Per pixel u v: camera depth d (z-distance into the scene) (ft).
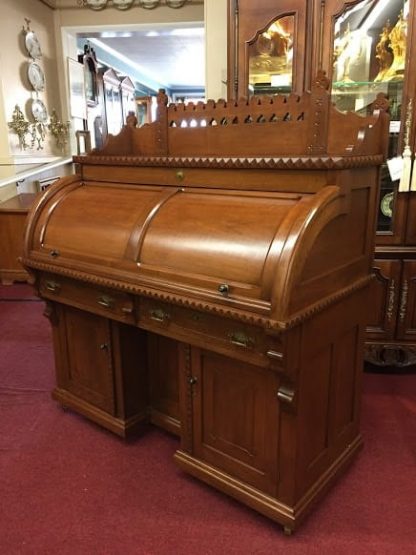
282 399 4.42
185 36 23.00
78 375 6.84
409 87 7.16
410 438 6.52
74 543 4.77
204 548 4.69
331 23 7.48
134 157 5.87
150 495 5.44
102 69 24.26
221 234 4.56
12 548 4.72
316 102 4.99
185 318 4.90
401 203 7.63
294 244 3.95
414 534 4.83
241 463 5.08
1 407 7.41
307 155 5.18
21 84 16.43
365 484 5.58
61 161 18.76
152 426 6.83
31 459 6.11
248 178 4.85
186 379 5.33
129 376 6.30
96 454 6.21
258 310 4.03
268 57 8.02
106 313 5.78
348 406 5.71
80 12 18.21
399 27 7.30
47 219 6.32
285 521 4.75
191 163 5.22
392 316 8.03
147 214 5.28
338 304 4.92
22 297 12.65
